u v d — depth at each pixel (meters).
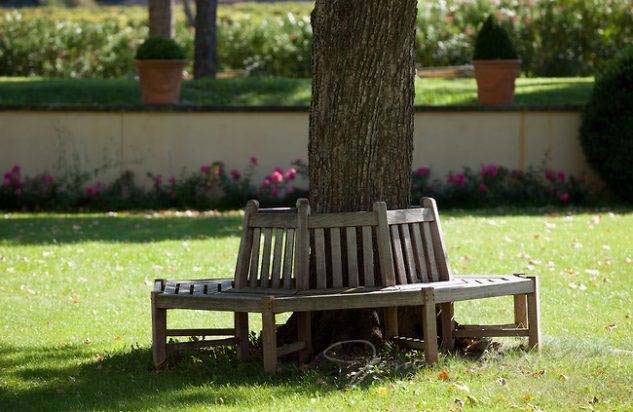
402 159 8.72
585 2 29.94
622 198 20.73
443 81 26.02
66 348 9.44
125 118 21.55
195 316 11.09
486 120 21.78
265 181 21.00
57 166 21.55
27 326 10.45
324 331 8.62
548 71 30.17
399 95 8.64
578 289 11.85
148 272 13.33
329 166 8.66
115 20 33.72
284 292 8.13
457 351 8.55
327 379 7.77
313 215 8.18
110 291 12.25
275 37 30.88
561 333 9.69
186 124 21.59
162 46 21.67
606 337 9.48
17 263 13.88
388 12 8.42
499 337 9.07
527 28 30.08
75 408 7.33
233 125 21.61
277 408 7.05
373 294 7.78
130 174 21.47
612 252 14.07
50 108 21.47
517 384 7.54
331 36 8.53
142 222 17.98
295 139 21.62
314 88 8.73
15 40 31.08
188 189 20.98
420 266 8.44
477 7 30.78
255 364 8.30
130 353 9.07
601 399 7.17
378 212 8.18
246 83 24.47
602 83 20.55
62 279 12.91
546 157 21.78
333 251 8.20
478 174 21.41
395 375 7.78
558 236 15.52
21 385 8.09
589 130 20.67
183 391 7.64
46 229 17.02
